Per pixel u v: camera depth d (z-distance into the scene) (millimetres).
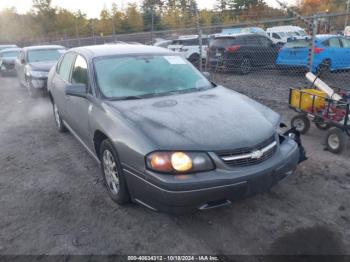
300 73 12211
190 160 2820
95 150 3930
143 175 2934
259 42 13453
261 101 8336
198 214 3387
